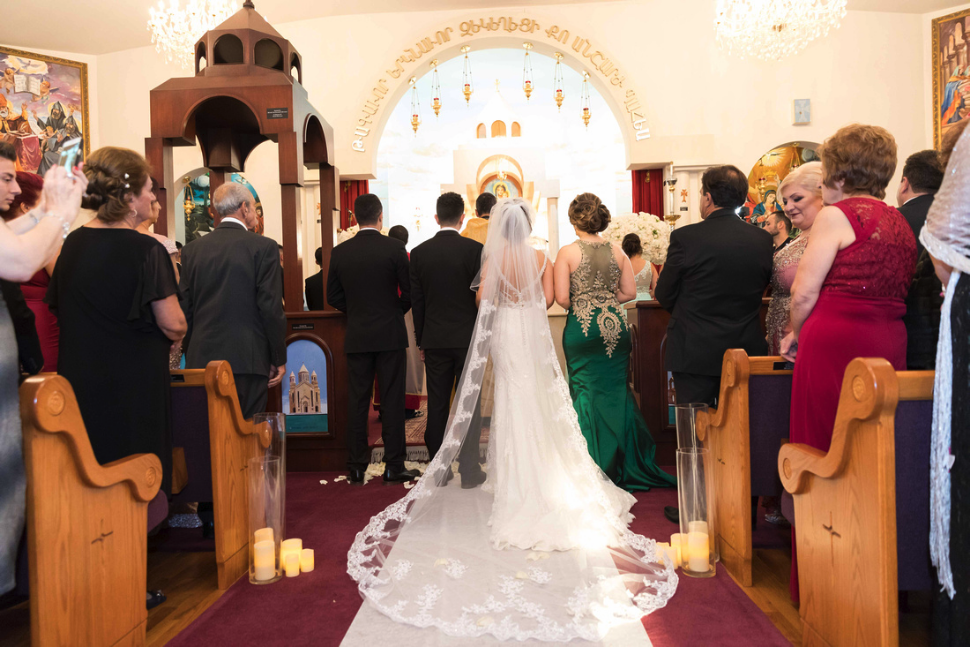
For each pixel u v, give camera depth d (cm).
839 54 866
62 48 857
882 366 157
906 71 863
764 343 312
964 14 823
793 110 866
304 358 448
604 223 386
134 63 890
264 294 336
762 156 875
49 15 779
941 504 161
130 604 200
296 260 440
